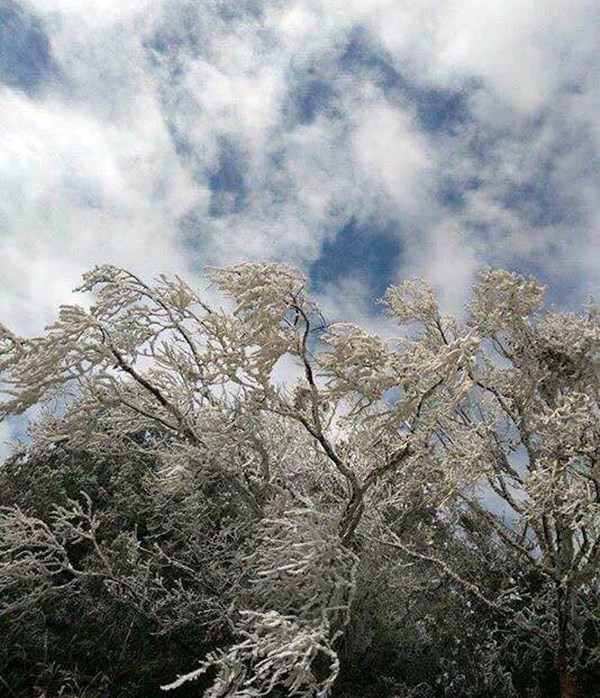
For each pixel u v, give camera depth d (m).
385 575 7.48
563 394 7.65
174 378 6.83
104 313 6.23
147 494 9.35
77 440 6.67
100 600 7.68
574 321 7.72
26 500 9.29
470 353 5.80
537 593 7.73
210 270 6.25
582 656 7.84
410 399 5.81
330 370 5.88
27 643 6.77
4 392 5.59
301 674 4.40
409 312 8.40
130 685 6.58
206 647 7.29
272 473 7.19
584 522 6.19
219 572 7.20
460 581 7.55
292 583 5.16
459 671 7.94
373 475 6.19
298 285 6.12
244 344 5.95
